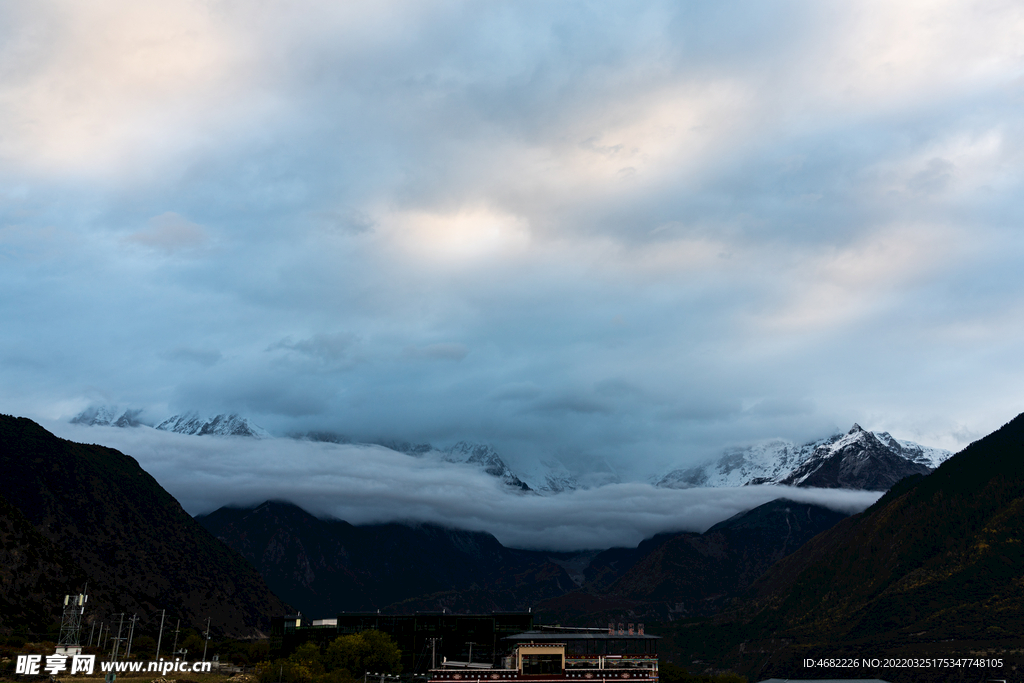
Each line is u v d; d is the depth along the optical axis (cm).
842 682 19800
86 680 18038
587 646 18300
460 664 17125
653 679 15912
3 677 17838
